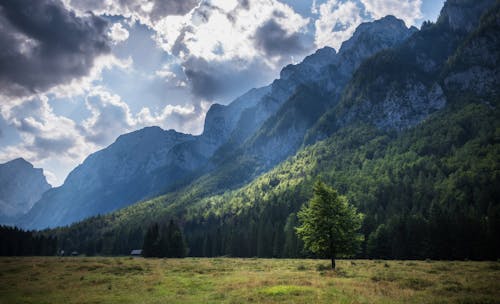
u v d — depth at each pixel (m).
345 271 44.47
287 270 50.88
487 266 48.50
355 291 26.55
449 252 88.62
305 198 173.88
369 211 128.38
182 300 25.55
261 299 24.22
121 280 39.47
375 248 100.25
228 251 143.38
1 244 142.38
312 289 27.17
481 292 25.69
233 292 28.34
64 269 54.47
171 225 143.62
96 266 58.16
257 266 61.06
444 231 90.38
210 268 56.22
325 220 48.12
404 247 95.38
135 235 190.50
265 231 134.00
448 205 121.50
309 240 49.88
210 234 165.88
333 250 48.44
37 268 56.31
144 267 58.06
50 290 32.44
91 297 28.17
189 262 77.94
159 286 34.00
